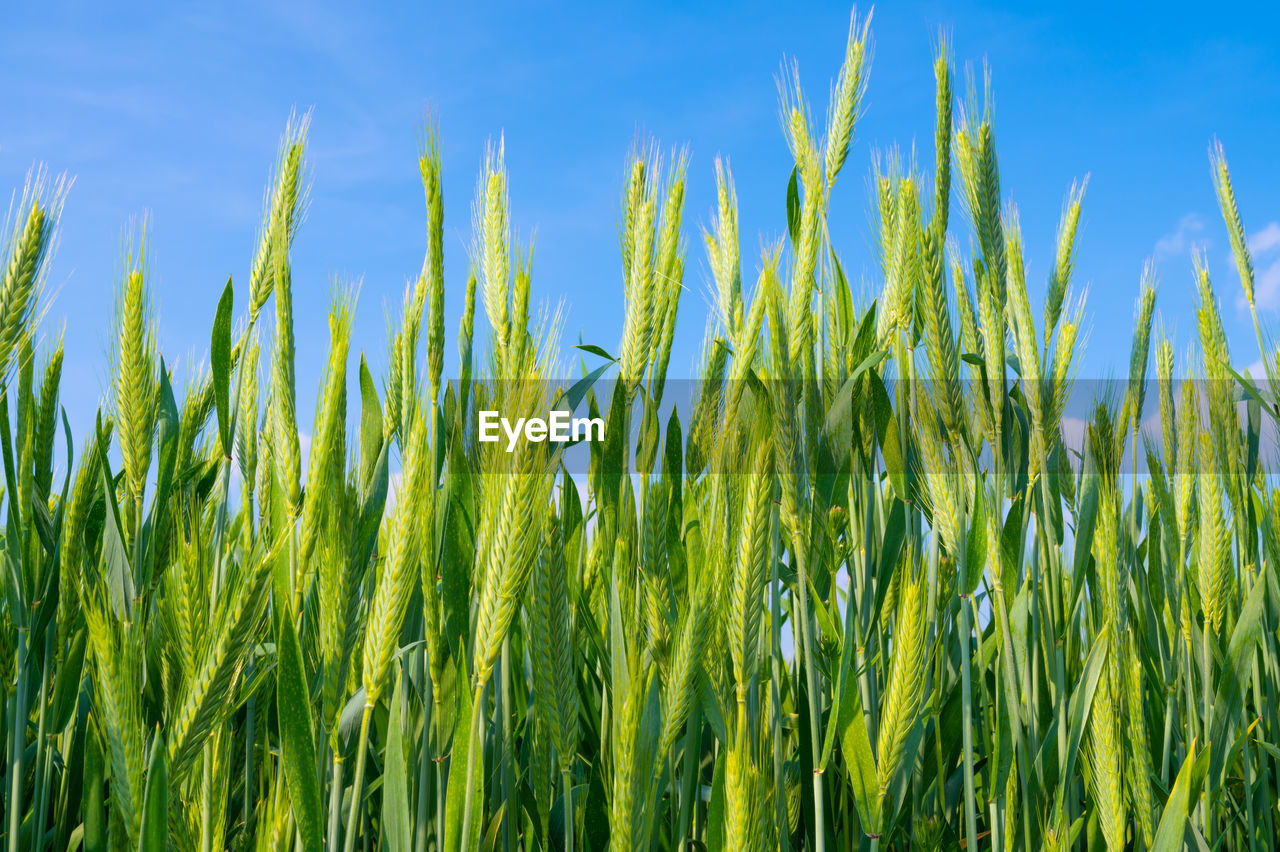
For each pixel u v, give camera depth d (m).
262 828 0.60
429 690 0.61
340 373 0.58
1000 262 0.71
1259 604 0.72
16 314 0.66
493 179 0.69
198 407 0.79
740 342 0.67
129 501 0.69
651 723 0.59
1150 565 0.82
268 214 0.73
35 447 0.73
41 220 0.67
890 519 0.70
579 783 0.72
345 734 0.59
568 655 0.62
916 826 0.69
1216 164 0.91
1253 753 0.82
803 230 0.69
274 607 0.65
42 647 0.71
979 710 0.78
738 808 0.57
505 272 0.68
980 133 0.73
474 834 0.56
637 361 0.66
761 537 0.61
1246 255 0.88
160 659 0.66
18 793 0.66
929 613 0.70
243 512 0.69
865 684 0.69
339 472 0.59
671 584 0.65
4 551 0.72
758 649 0.60
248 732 0.72
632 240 0.75
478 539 0.59
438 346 0.64
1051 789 0.68
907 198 0.71
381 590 0.56
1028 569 0.70
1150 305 0.85
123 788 0.56
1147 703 0.81
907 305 0.70
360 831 0.68
